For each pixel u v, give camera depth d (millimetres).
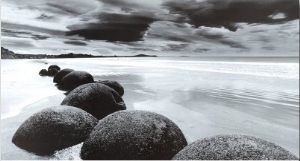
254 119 5680
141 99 7742
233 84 11391
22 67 22453
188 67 25688
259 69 21953
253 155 2145
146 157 2854
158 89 9773
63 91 8922
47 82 11500
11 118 5246
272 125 5262
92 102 4926
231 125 5258
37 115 3822
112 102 5148
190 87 10367
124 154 2857
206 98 7969
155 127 3033
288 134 4754
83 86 5188
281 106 6941
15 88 9477
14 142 3775
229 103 7270
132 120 3070
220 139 2350
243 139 2324
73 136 3625
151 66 28172
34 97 7648
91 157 3020
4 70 18078
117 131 2986
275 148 2254
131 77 14859
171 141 3021
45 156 3396
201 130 4906
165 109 6516
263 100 7719
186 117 5797
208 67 25500
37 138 3590
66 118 3740
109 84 8156
